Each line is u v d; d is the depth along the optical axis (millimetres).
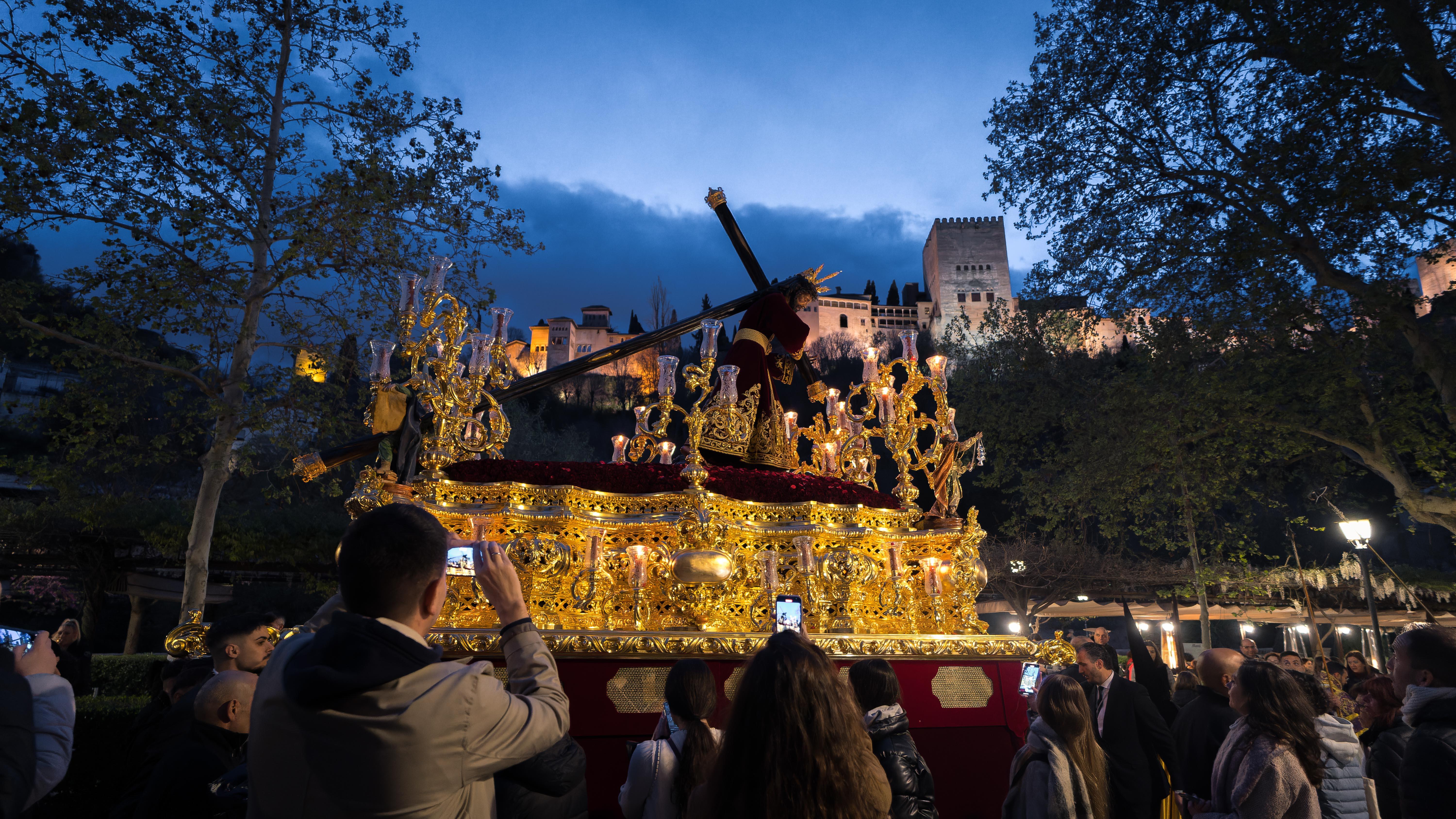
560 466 4223
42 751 2756
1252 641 9492
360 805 1398
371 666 1445
